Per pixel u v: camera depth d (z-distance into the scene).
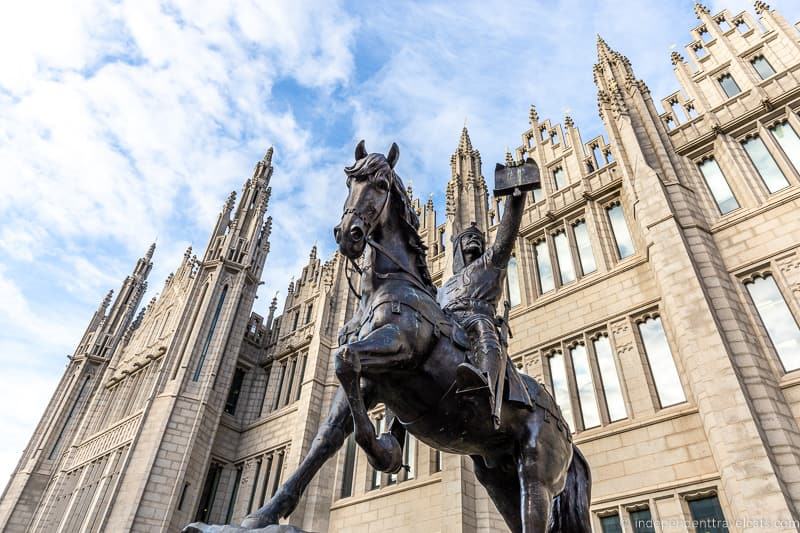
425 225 26.72
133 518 20.48
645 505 12.26
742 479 10.13
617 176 18.70
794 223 13.66
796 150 15.20
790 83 16.23
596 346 16.11
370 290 4.36
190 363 26.11
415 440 18.94
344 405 4.02
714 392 11.49
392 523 17.05
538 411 4.66
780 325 12.80
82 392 37.31
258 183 36.00
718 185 16.39
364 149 4.75
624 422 13.84
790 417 11.12
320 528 18.70
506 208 5.29
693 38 21.31
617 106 19.75
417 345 3.92
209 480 25.41
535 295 18.84
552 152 23.14
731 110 17.25
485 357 4.23
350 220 4.04
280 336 30.81
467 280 5.32
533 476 4.29
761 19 19.36
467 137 26.16
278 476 23.28
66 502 27.91
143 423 24.11
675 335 13.56
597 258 17.78
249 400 28.70
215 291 29.48
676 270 13.93
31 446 34.62
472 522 14.29
